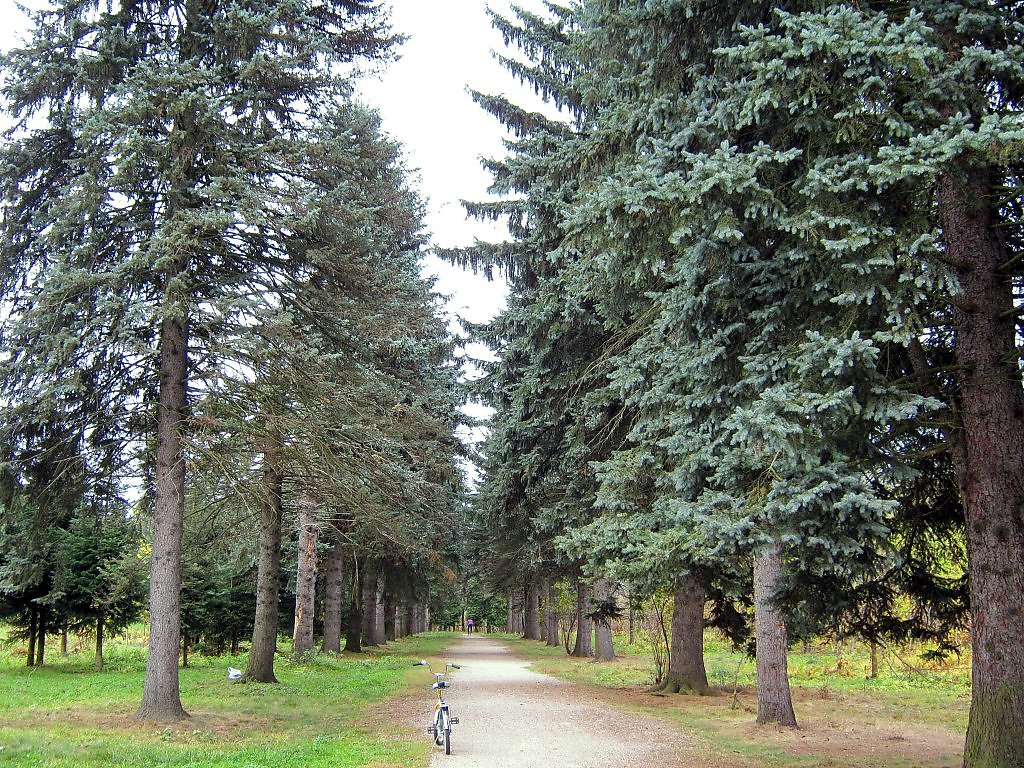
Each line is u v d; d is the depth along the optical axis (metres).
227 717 11.78
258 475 13.06
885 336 5.82
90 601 20.23
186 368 12.25
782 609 8.06
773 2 7.52
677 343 8.33
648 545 8.94
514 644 45.03
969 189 6.38
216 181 10.82
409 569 28.48
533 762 9.04
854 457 6.39
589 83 11.80
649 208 6.62
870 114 6.18
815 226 6.18
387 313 15.39
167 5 12.80
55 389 10.23
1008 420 6.91
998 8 6.49
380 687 17.42
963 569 8.82
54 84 11.25
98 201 10.81
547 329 16.17
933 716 13.92
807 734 11.55
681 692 16.59
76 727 10.35
